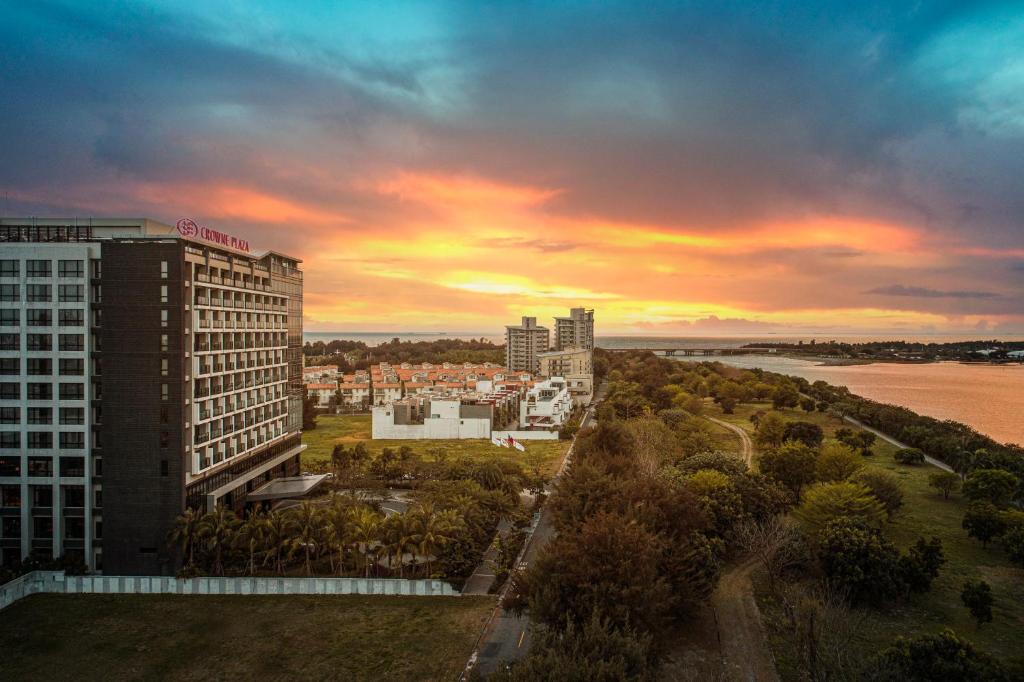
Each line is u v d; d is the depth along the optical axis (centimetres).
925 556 6494
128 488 7025
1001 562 7506
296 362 10631
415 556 7131
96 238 7438
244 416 8650
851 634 5059
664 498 6806
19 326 7181
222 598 6562
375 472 11212
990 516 7831
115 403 7056
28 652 5531
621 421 14788
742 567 7362
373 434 16188
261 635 5825
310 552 7412
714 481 8144
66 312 7162
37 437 7181
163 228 7794
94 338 7181
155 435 7031
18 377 7181
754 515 8012
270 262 9544
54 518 7125
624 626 4628
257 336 9088
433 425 16175
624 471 8531
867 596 6316
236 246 8550
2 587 6388
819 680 4566
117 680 5112
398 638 5766
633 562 5119
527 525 9062
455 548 6806
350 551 6969
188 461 7312
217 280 7919
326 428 17762
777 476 10088
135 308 7056
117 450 7038
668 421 15562
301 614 6225
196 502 7381
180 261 7081
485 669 5231
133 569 6975
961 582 6925
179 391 7044
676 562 5775
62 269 7175
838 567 6369
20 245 7181
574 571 5084
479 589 6812
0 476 7194
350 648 5594
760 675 5178
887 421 16700
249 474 8688
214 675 5184
